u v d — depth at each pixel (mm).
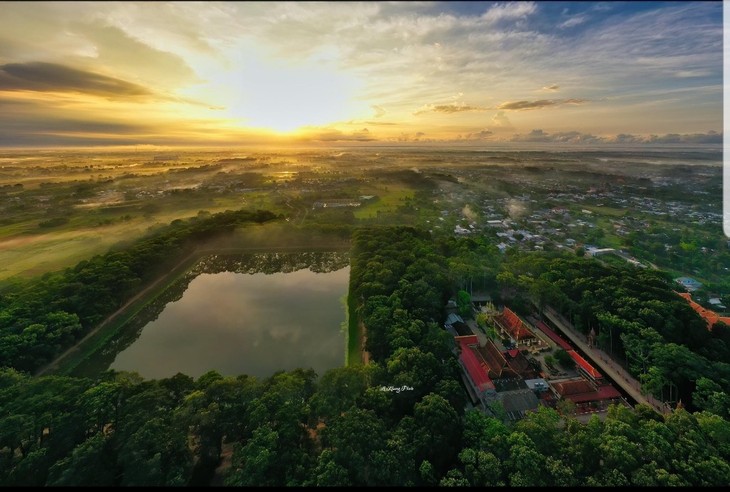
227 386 64938
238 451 53781
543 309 108938
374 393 62812
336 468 48719
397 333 81312
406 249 140250
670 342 78812
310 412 60625
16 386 66188
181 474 50656
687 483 45906
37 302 101250
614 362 85750
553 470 48406
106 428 61375
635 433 54312
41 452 51594
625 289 96125
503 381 77250
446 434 55562
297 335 102688
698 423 56500
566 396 72875
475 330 100250
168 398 63312
